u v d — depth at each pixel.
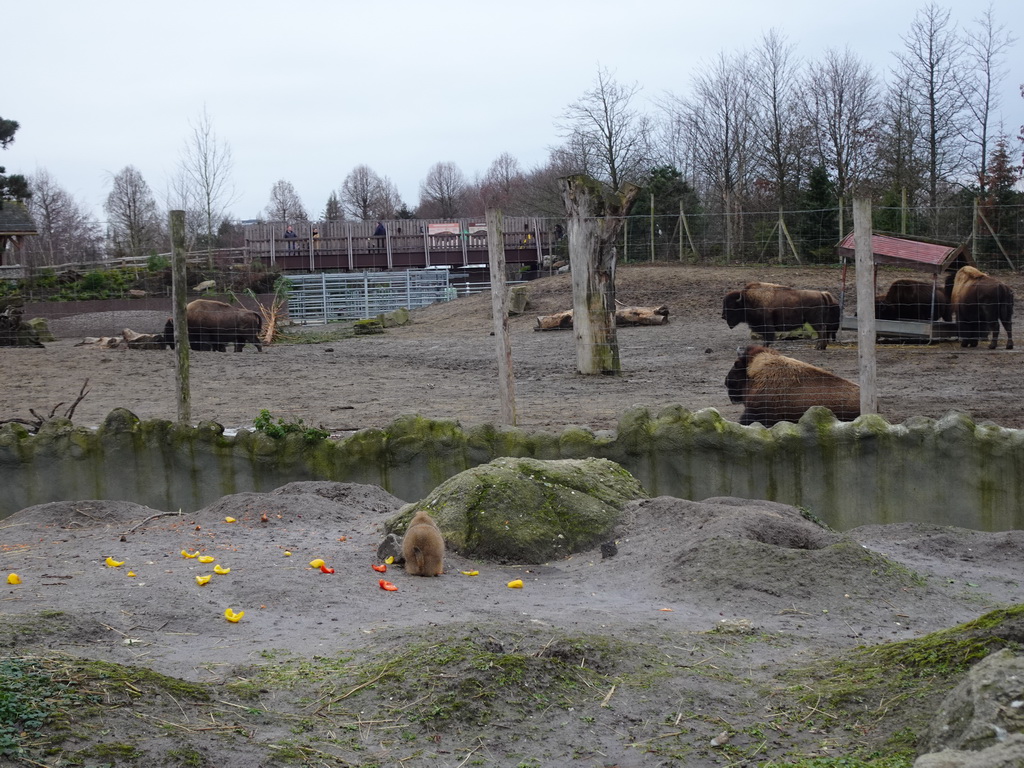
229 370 21.67
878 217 37.12
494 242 10.34
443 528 7.52
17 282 32.44
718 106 51.62
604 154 48.91
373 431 10.31
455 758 3.86
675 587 6.40
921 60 44.19
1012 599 6.39
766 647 5.23
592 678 4.59
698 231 44.31
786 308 22.89
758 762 3.80
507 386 10.52
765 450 9.55
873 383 9.60
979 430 9.10
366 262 54.50
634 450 9.84
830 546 6.62
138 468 10.63
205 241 51.19
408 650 4.75
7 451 10.69
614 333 19.20
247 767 3.60
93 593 5.97
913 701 4.08
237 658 4.88
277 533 8.05
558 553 7.45
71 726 3.62
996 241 29.14
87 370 21.44
